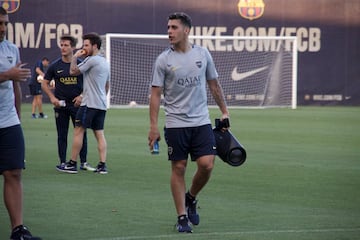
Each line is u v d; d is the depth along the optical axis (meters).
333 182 26.53
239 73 73.94
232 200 22.84
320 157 33.81
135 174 28.25
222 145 19.23
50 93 28.69
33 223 19.19
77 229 18.48
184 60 18.17
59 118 28.92
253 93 74.19
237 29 73.69
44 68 60.06
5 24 16.73
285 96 74.62
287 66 74.25
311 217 20.20
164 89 18.48
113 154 34.47
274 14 74.19
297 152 35.75
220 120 19.34
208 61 18.66
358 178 27.52
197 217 19.09
